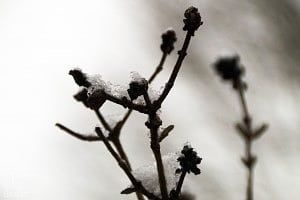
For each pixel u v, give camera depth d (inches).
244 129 18.8
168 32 16.4
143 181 14.6
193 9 14.2
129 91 14.2
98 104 14.2
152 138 14.2
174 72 14.2
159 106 14.2
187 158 14.1
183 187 15.0
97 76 15.0
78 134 15.6
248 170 17.9
